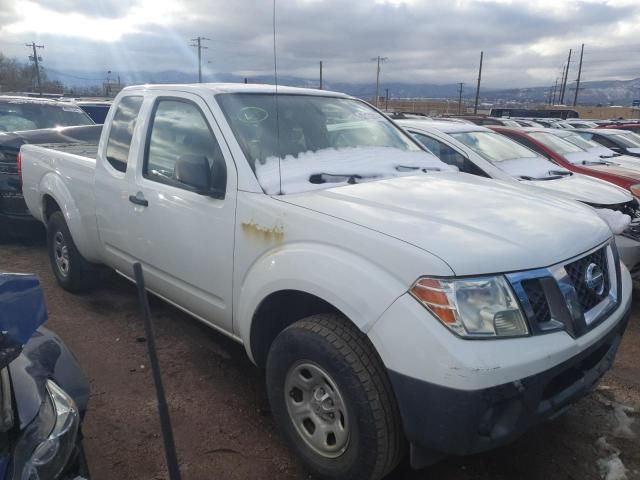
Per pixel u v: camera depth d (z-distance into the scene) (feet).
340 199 9.30
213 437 9.96
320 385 8.43
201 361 12.69
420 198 9.54
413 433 7.38
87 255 15.16
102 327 14.32
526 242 7.98
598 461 9.68
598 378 8.56
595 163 25.63
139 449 9.57
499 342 7.11
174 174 11.51
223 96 11.36
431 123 23.11
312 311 9.23
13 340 4.60
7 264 19.51
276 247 9.07
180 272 11.35
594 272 8.68
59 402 6.14
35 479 5.37
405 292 7.34
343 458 8.16
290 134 11.31
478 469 9.39
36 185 17.19
